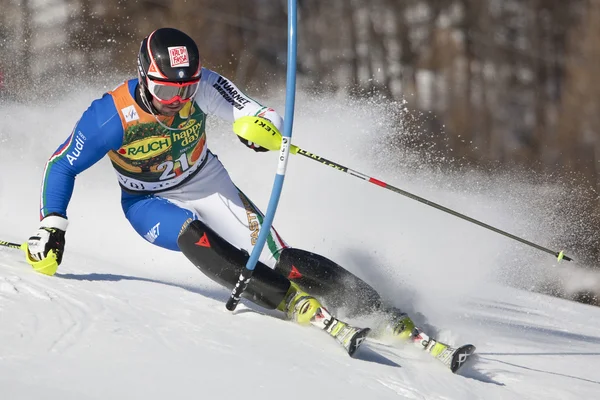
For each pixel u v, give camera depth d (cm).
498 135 6194
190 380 970
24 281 1258
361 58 7012
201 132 1391
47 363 950
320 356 1156
